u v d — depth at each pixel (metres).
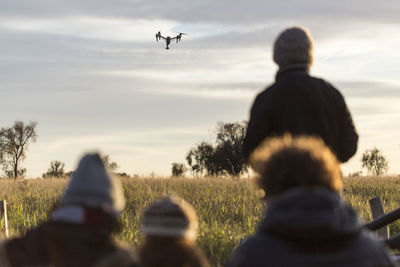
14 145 121.12
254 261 2.86
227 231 10.47
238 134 95.31
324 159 3.00
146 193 22.11
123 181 27.72
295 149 3.03
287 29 5.62
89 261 2.84
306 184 2.93
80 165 2.95
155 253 3.10
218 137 95.44
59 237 2.85
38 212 17.14
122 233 10.48
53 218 2.92
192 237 3.24
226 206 17.91
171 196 3.29
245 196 20.83
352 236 2.86
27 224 13.11
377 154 116.62
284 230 2.80
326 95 5.55
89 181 2.90
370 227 7.48
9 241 3.30
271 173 3.02
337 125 5.59
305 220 2.74
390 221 7.39
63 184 28.33
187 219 3.17
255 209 17.08
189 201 19.86
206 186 26.42
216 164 93.88
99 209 2.89
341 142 5.70
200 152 96.50
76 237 2.83
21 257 3.21
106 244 2.92
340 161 5.80
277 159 3.02
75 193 2.89
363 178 35.72
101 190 2.91
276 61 5.64
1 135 121.38
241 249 2.96
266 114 5.48
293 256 2.81
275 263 2.82
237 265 2.90
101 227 2.90
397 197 24.78
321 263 2.80
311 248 2.82
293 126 5.35
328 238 2.78
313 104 5.39
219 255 8.27
